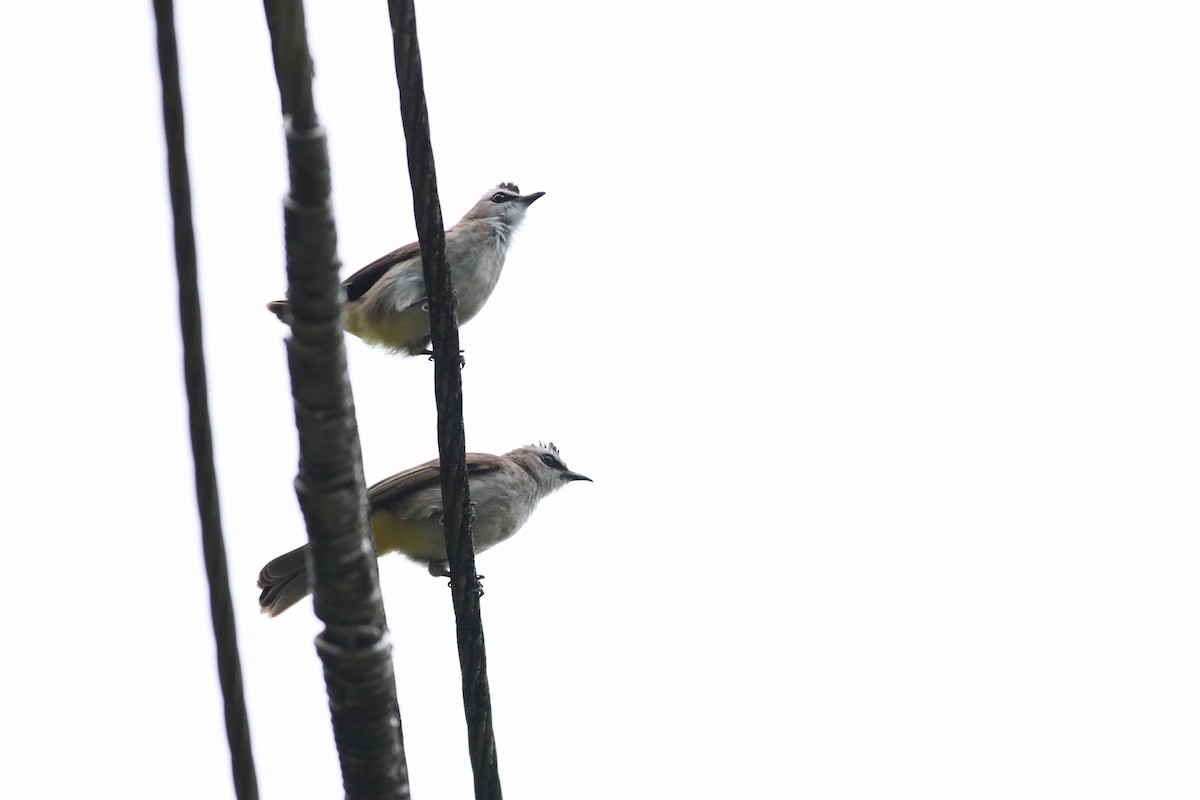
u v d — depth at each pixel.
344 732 11.03
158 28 7.93
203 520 8.86
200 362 8.55
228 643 9.06
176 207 8.25
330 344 9.77
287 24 8.76
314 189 9.23
